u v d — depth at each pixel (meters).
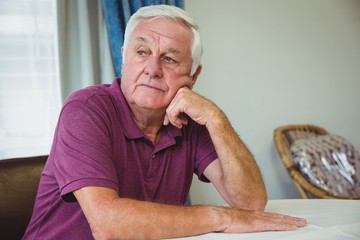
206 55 2.50
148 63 1.10
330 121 3.06
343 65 3.09
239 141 1.19
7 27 1.93
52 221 1.05
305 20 2.90
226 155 1.16
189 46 1.15
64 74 1.95
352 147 2.73
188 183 1.27
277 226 0.92
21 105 1.99
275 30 2.77
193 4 2.43
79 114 1.00
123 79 1.14
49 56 2.03
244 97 2.68
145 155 1.14
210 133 1.17
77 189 0.89
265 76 2.75
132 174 1.11
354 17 3.12
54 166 0.98
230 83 2.61
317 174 2.45
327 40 3.01
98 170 0.91
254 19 2.68
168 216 0.87
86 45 1.95
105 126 1.03
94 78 2.04
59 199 1.03
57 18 1.90
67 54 1.96
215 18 2.52
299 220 0.95
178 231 0.87
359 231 0.91
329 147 2.64
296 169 2.49
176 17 1.13
